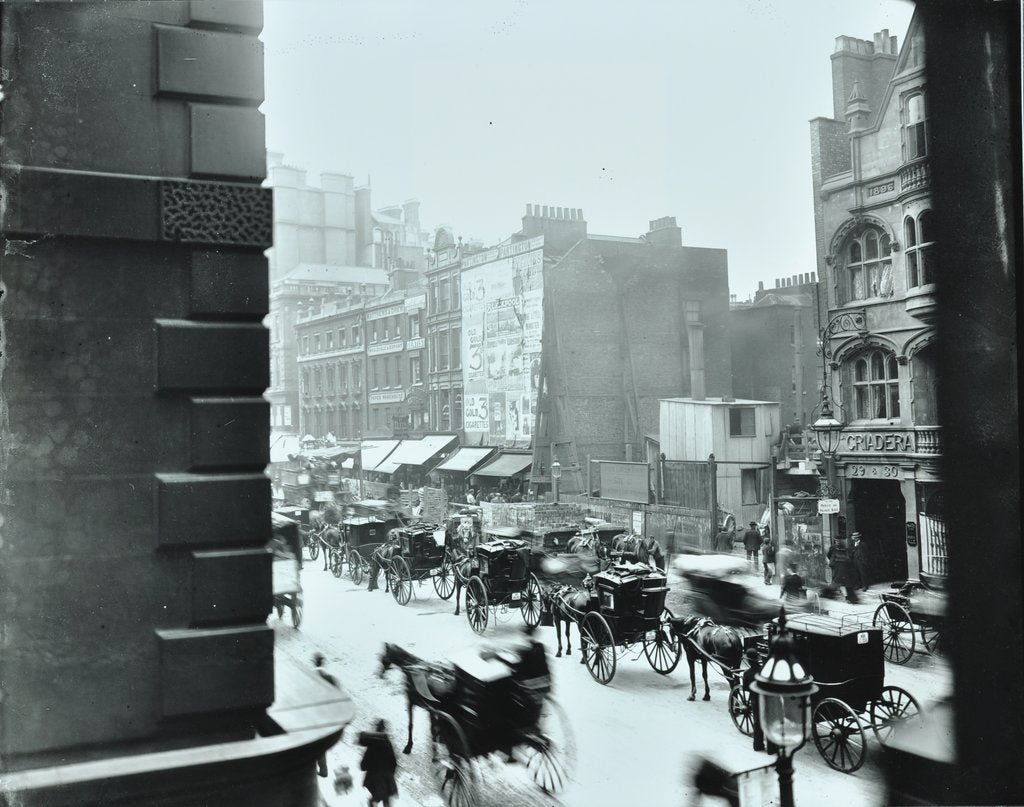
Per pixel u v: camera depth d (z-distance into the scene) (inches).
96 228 165.5
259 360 179.8
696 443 938.7
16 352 163.5
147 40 175.9
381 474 1159.0
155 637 169.8
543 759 309.6
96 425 168.6
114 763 156.6
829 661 322.7
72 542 165.6
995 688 312.2
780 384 1243.2
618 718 386.6
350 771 281.9
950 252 326.6
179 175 176.7
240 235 176.9
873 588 614.9
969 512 321.4
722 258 1375.5
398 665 335.0
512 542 592.7
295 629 523.8
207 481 173.3
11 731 158.2
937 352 330.6
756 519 892.6
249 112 180.5
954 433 323.0
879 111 697.0
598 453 1263.5
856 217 722.8
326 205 1045.2
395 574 679.1
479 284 1322.6
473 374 1325.0
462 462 1204.5
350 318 1163.9
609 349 1278.3
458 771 293.7
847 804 283.0
